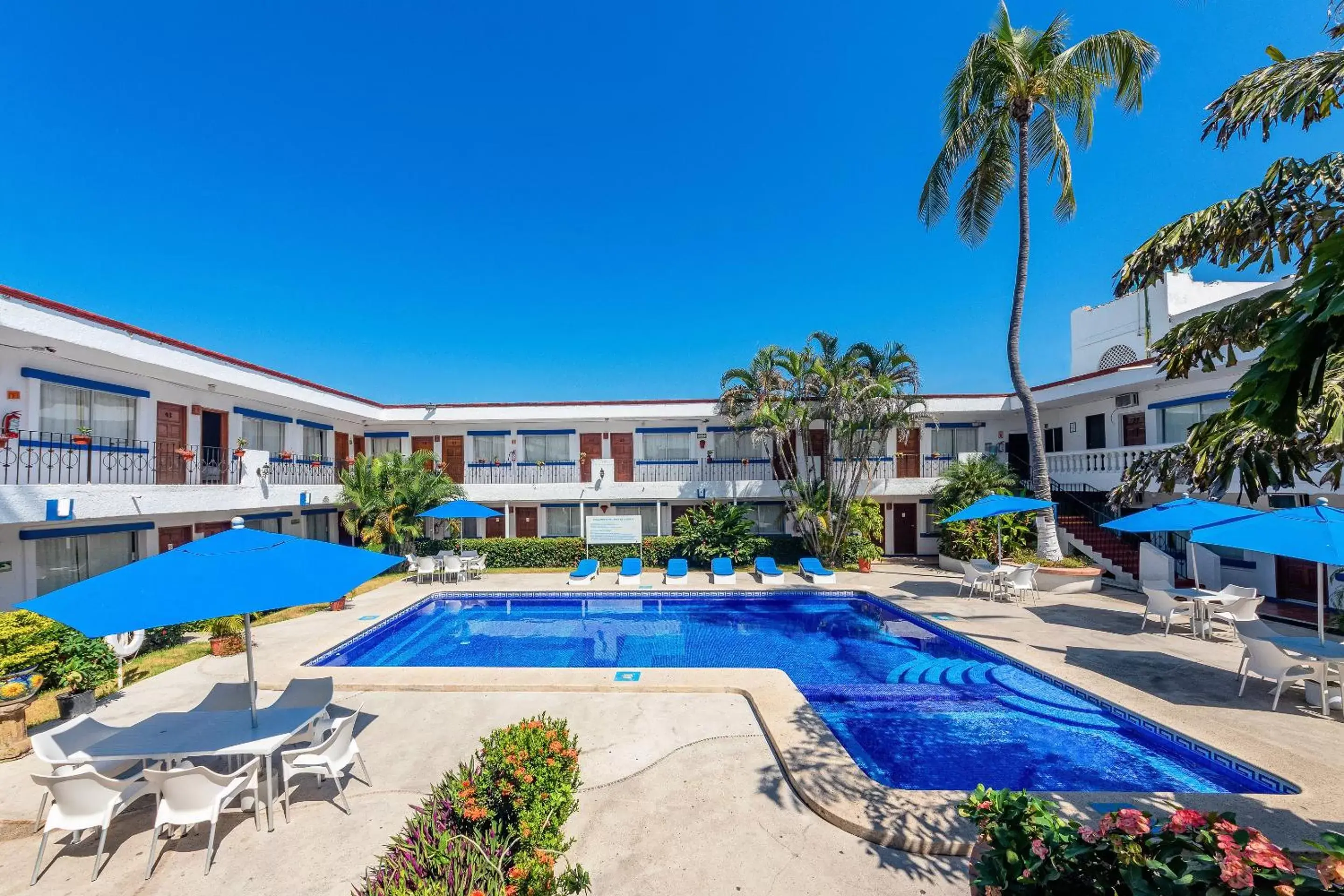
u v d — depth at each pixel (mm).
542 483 23172
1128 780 6031
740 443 23328
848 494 19406
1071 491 19344
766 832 4840
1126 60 14664
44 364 11281
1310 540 6695
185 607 4410
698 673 8812
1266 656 7297
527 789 3936
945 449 22969
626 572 17375
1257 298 5070
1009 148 17062
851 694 8516
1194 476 5453
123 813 5250
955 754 6672
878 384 17609
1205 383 15531
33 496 9609
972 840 4551
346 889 4188
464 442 23578
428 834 3555
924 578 17391
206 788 4523
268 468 15375
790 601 15922
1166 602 10594
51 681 7660
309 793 5527
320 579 5164
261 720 5656
